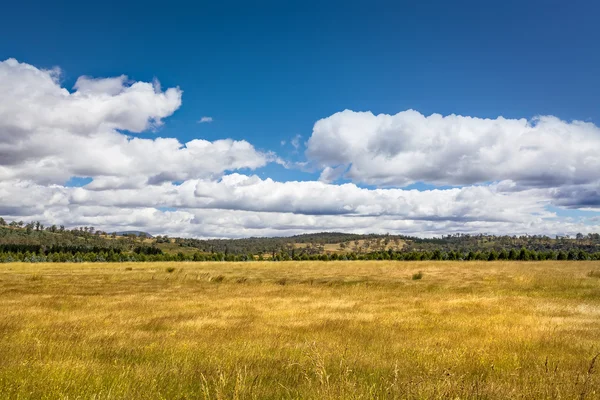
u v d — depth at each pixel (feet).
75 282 115.14
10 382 20.89
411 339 39.01
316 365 21.47
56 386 20.53
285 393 20.90
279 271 164.55
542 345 36.09
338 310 60.54
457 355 31.01
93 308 62.49
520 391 20.98
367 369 26.81
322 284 109.29
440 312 57.52
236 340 37.29
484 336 40.34
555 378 22.70
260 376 23.79
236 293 87.61
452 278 120.26
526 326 45.16
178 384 22.15
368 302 70.59
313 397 19.61
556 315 54.65
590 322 48.11
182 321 49.47
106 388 20.90
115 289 96.43
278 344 35.27
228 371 24.49
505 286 96.43
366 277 129.80
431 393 19.24
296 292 89.30
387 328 44.88
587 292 83.25
